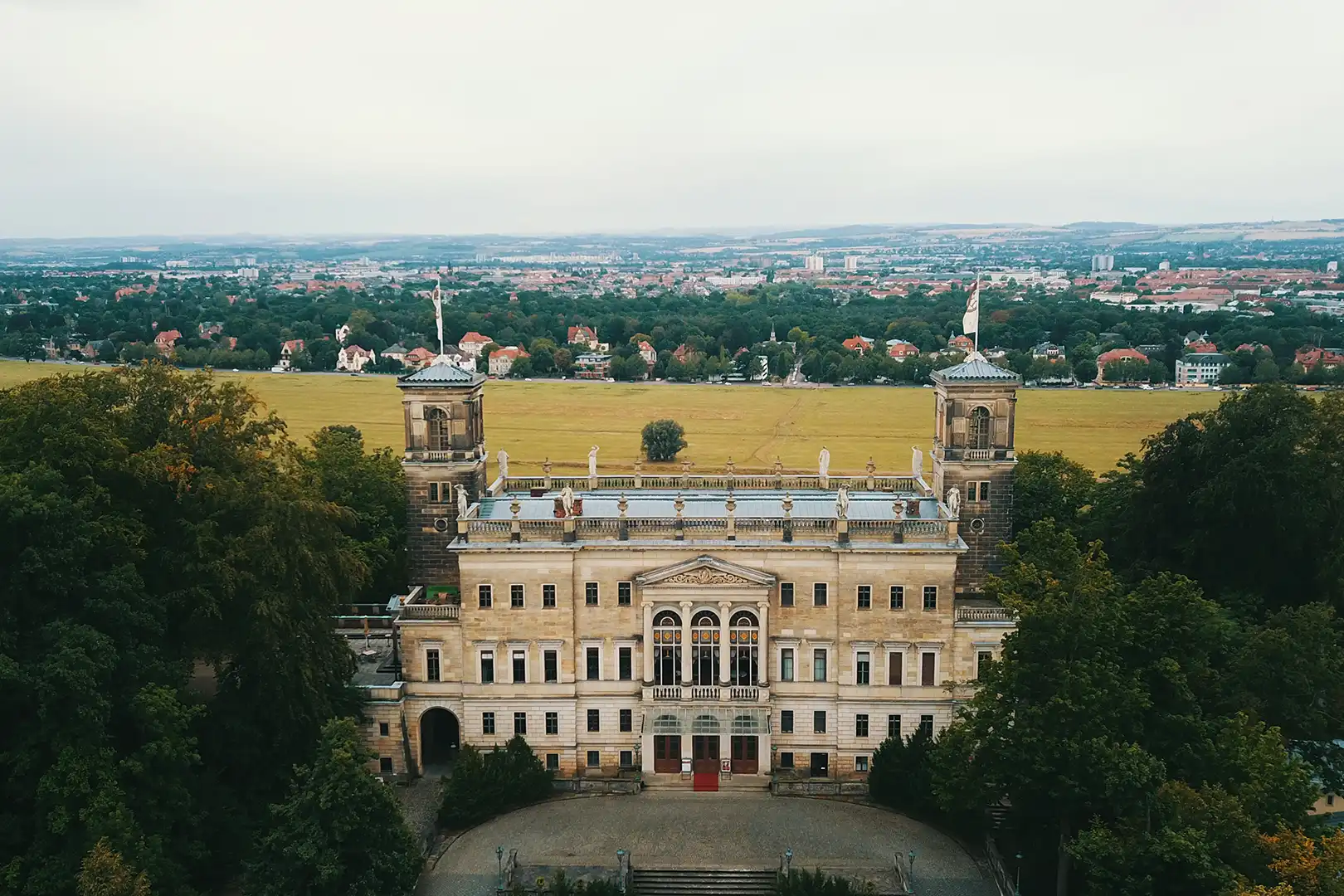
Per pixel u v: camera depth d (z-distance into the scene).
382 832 80.56
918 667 102.31
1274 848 69.56
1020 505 146.62
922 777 95.38
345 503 133.88
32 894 74.31
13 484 79.81
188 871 83.81
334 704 100.00
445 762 107.44
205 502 93.69
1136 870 72.88
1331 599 110.31
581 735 104.88
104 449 89.56
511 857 87.38
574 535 102.44
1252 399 115.12
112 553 86.69
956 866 88.38
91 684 76.50
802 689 103.19
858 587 101.38
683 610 101.25
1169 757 83.19
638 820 96.00
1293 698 93.56
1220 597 112.50
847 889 81.81
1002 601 88.75
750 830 93.94
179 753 81.94
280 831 79.31
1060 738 81.19
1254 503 110.75
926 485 114.50
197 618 89.19
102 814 75.94
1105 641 84.19
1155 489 120.69
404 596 128.88
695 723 101.56
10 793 78.56
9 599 79.25
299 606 95.44
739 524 102.38
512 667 103.75
